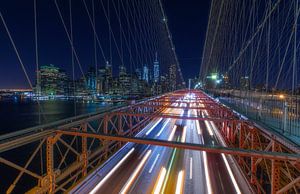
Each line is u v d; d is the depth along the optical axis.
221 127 18.41
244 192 8.26
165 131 18.42
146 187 8.52
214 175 9.50
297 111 8.55
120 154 11.95
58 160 21.91
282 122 8.59
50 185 7.11
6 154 25.00
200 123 21.92
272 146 8.23
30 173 6.56
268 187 10.40
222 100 24.52
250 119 10.83
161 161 11.02
